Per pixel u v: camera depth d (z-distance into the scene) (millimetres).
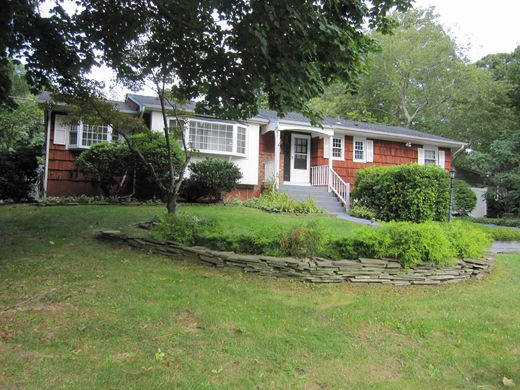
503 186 18359
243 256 5176
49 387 2338
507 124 21016
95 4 5742
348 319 3744
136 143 10328
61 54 6457
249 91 5680
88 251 5742
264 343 3111
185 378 2512
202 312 3652
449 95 24188
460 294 4777
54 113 12078
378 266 5125
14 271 4656
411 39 24234
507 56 26375
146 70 6582
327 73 5617
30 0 5609
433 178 10766
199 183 11344
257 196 13969
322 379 2660
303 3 4320
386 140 16750
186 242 5758
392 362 2980
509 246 8867
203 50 5770
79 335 3041
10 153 12312
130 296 3951
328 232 5664
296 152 15461
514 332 3594
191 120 12391
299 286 4758
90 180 11820
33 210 9320
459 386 2678
